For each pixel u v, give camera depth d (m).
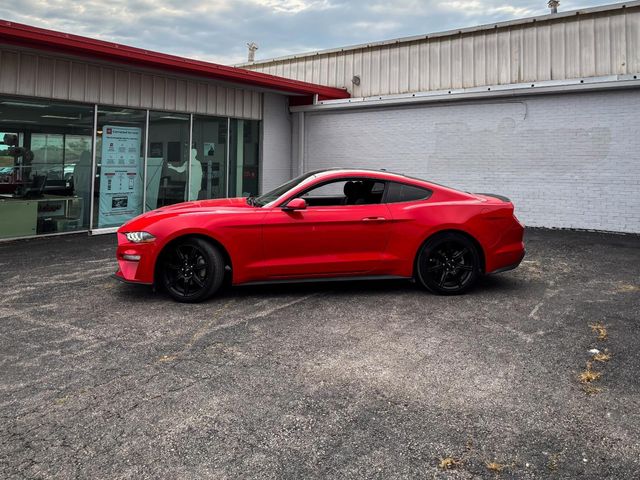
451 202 5.43
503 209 5.50
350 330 4.24
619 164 10.32
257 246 5.07
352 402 2.94
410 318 4.58
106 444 2.48
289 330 4.23
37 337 4.02
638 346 3.84
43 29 8.02
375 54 14.44
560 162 10.98
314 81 15.91
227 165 12.94
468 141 12.16
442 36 13.13
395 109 13.20
